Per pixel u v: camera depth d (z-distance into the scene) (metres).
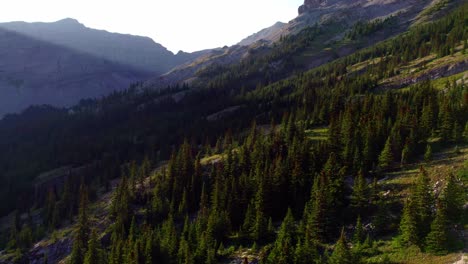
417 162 70.12
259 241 66.75
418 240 49.59
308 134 107.06
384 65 154.38
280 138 98.00
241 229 72.19
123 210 96.88
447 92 94.31
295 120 122.50
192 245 69.50
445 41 154.50
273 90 185.75
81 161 177.88
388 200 61.34
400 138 75.12
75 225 107.38
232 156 101.81
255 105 172.25
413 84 124.75
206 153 123.06
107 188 130.75
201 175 96.94
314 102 132.75
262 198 73.06
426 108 80.19
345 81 147.25
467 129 71.31
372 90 133.25
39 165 181.12
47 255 97.38
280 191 75.81
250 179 81.56
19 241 106.06
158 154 157.12
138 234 84.44
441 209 48.31
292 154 82.00
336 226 61.66
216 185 82.69
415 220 50.28
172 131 182.25
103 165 158.00
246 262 56.25
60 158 185.50
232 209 77.31
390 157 70.44
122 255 73.50
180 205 89.12
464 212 51.09
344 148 78.38
